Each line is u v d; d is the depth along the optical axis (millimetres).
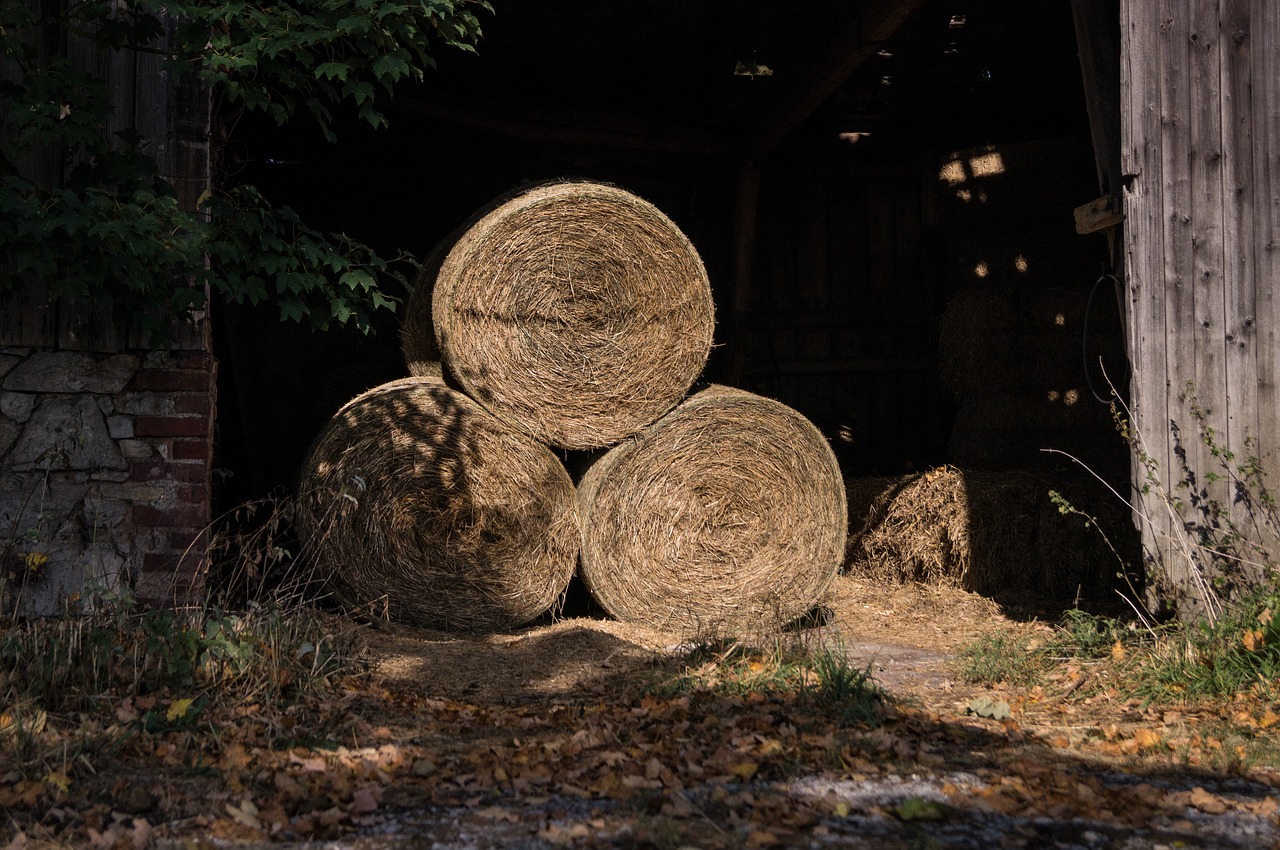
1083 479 6809
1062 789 2865
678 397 6109
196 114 4520
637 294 6000
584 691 4426
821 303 9695
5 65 4270
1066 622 5410
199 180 4504
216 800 2707
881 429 9625
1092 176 7844
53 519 4242
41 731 3074
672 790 2885
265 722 3383
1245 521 4387
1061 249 7910
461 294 5688
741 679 4262
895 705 3939
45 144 4141
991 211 8109
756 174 9055
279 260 4469
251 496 8375
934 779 2986
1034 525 6828
